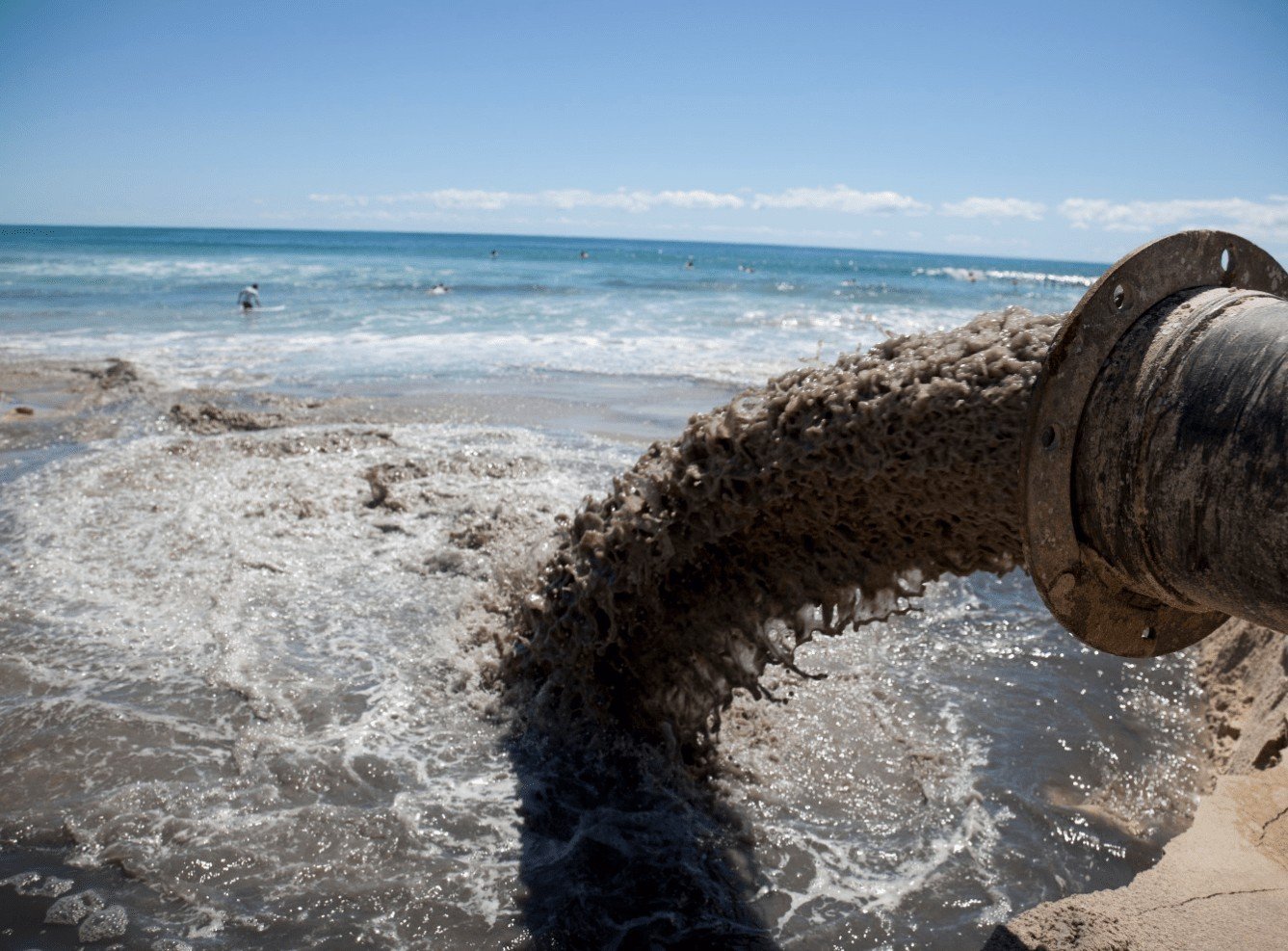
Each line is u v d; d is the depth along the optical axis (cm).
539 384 1174
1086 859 327
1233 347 215
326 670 447
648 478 365
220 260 5128
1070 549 244
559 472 748
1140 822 349
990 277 6919
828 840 340
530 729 404
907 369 289
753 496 331
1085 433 235
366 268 4659
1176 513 215
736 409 341
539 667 421
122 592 520
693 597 369
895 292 3703
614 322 2070
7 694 413
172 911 290
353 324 1919
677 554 361
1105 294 233
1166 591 233
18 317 1906
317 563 574
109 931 280
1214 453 208
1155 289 241
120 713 401
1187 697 438
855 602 336
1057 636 497
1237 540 204
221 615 496
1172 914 279
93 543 585
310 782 360
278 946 279
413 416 954
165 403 986
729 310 2458
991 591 558
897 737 404
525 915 297
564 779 372
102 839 321
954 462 273
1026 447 234
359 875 312
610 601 373
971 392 270
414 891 305
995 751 394
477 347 1556
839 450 300
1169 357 224
